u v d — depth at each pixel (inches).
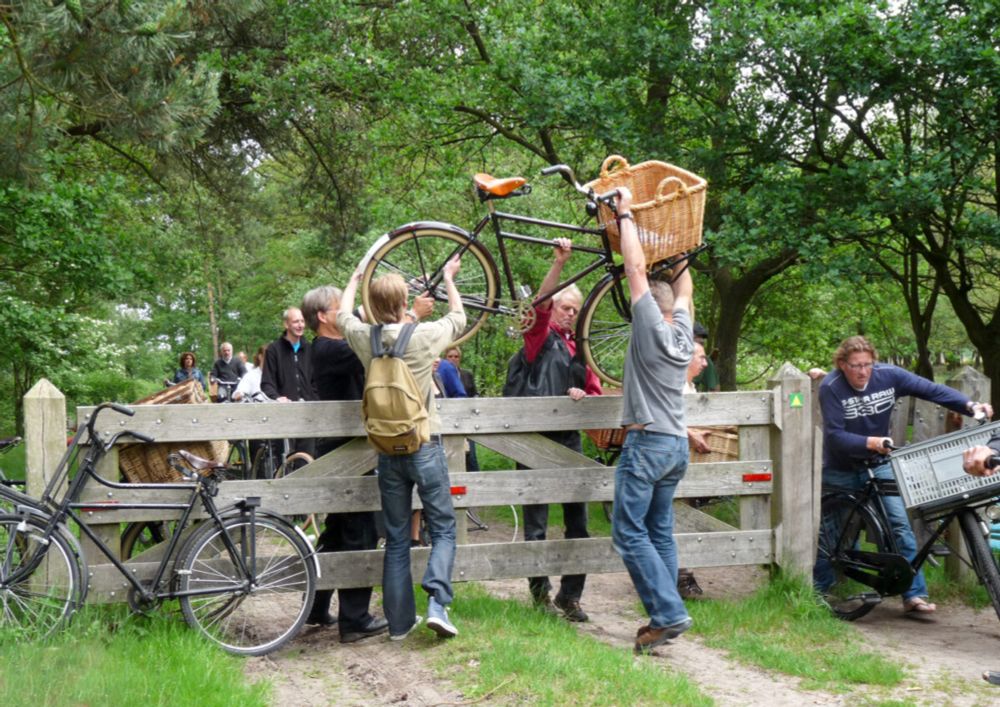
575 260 480.4
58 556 180.2
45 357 621.6
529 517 222.8
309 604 190.4
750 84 442.0
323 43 541.6
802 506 234.4
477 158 613.9
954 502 203.3
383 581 190.7
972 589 252.4
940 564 266.7
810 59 388.2
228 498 198.4
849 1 398.6
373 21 576.4
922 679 182.9
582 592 231.8
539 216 602.9
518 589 251.8
